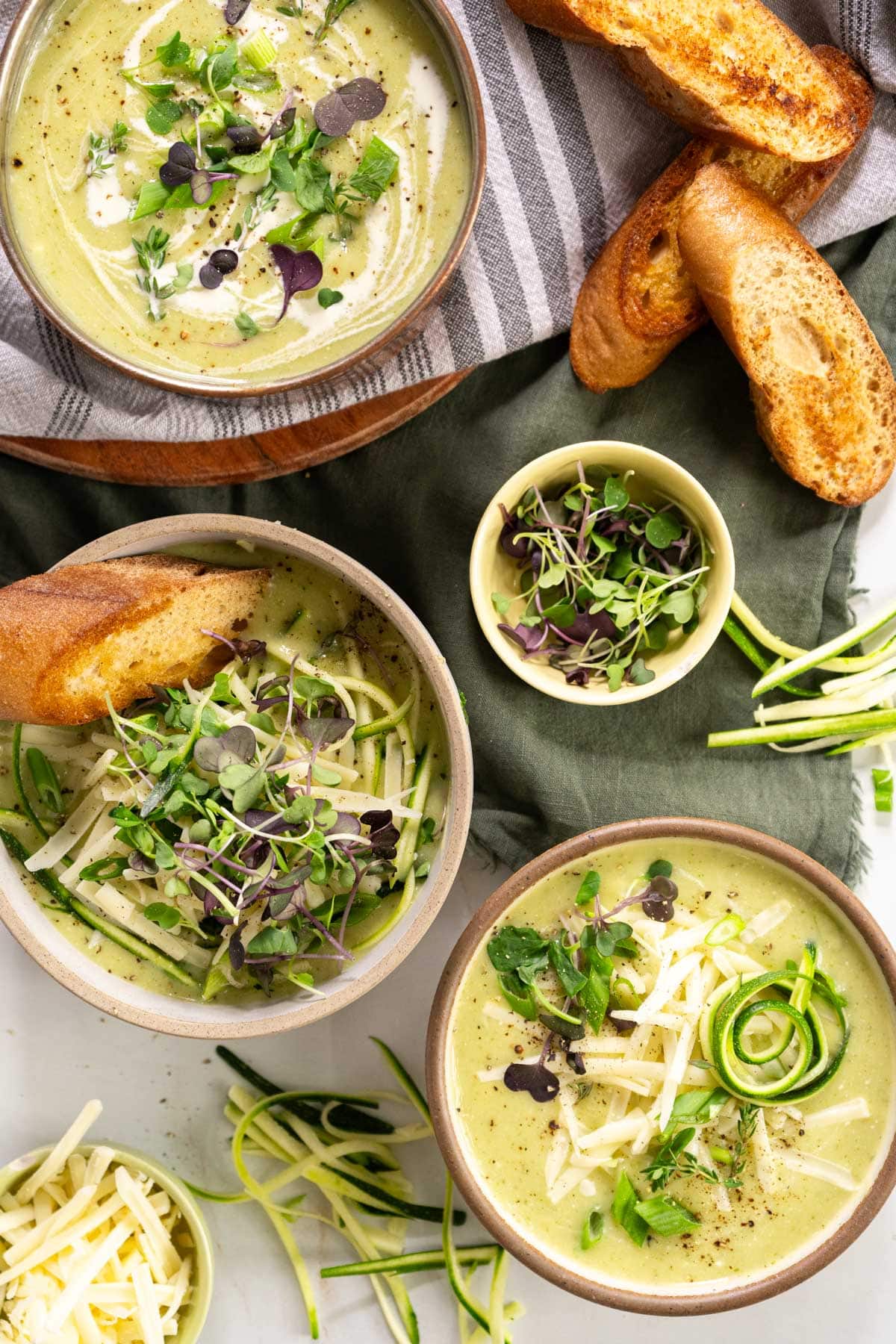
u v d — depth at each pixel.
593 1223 0.72
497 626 0.73
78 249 0.69
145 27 0.69
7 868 0.70
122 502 0.77
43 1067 0.80
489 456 0.75
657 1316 0.79
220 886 0.69
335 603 0.72
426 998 0.80
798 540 0.76
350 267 0.70
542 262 0.73
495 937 0.71
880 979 0.71
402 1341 0.80
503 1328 0.78
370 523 0.77
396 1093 0.80
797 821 0.76
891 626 0.78
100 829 0.71
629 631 0.74
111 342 0.69
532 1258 0.71
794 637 0.77
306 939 0.71
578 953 0.72
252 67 0.69
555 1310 0.80
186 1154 0.81
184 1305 0.79
